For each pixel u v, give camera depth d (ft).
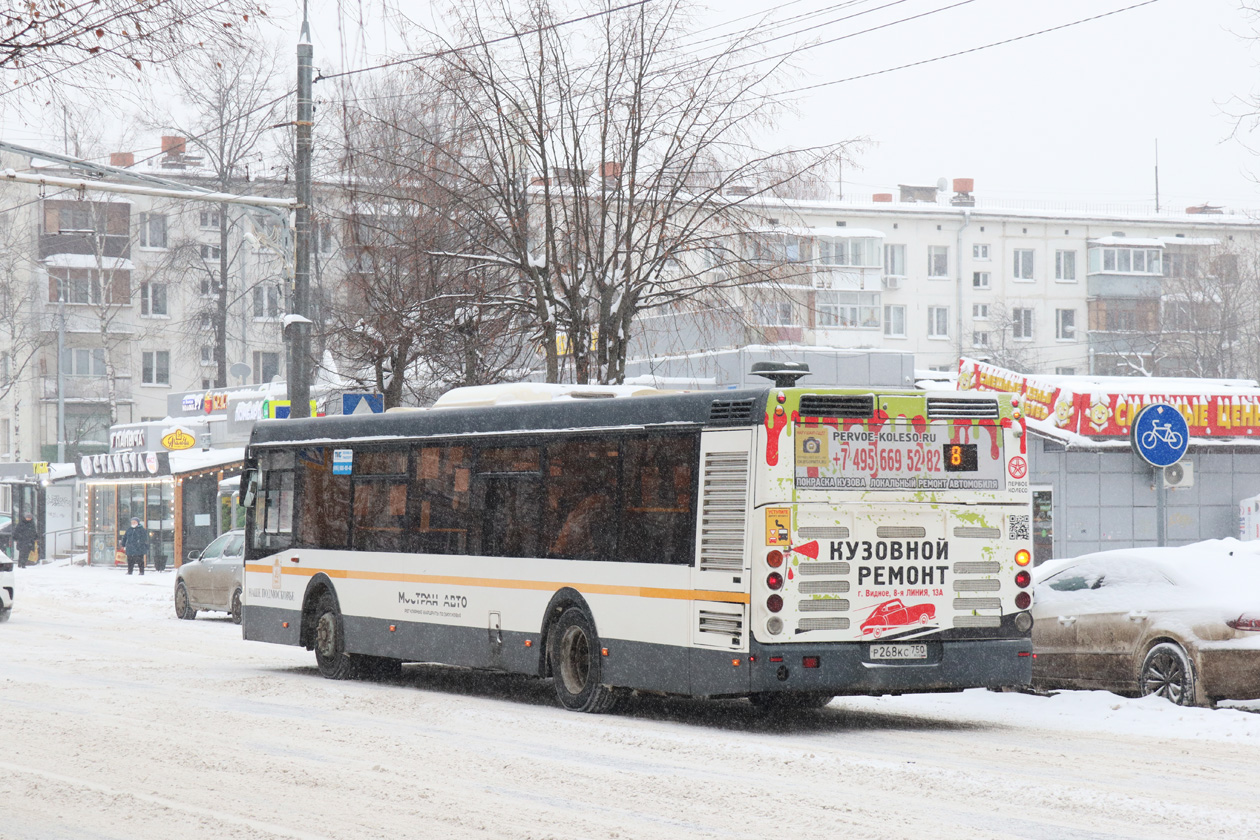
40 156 63.62
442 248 83.20
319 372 110.83
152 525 157.28
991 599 41.75
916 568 40.91
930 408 41.50
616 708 45.60
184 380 244.22
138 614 97.14
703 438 41.47
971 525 41.63
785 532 39.52
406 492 53.47
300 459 59.67
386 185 83.61
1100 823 26.55
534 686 55.06
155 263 236.43
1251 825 26.43
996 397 42.32
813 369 110.01
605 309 79.77
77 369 240.12
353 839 25.13
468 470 50.49
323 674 57.26
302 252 77.82
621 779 31.32
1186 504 96.07
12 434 241.55
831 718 43.98
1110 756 35.40
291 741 37.24
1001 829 25.96
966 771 32.45
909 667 40.50
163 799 28.94
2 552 88.94
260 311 235.40
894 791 29.89
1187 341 242.78
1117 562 47.88
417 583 52.39
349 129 80.38
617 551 43.98
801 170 79.41
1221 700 45.70
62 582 134.82
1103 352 254.47
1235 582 44.78
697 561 41.16
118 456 162.91
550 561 46.50
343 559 56.44
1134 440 54.08
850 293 244.63
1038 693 48.98
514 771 32.48
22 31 30.58
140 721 41.01
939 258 256.11
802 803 28.45
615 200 80.18
